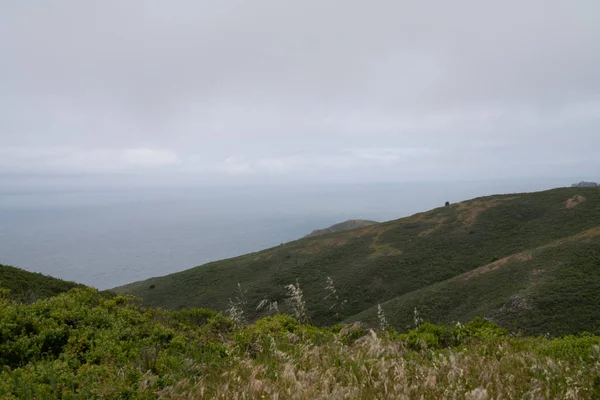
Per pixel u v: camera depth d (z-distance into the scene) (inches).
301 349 244.1
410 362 219.8
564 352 277.0
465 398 155.9
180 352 276.5
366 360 210.1
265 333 309.1
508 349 243.4
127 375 217.2
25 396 185.8
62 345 284.2
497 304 1374.3
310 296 2198.6
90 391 196.7
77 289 461.1
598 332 1056.2
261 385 175.2
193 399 175.8
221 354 262.7
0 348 253.9
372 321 1555.1
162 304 2529.5
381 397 161.0
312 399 159.0
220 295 2434.8
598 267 1486.2
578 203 2824.8
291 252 3161.9
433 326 430.3
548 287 1365.7
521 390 170.9
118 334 310.7
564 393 169.6
